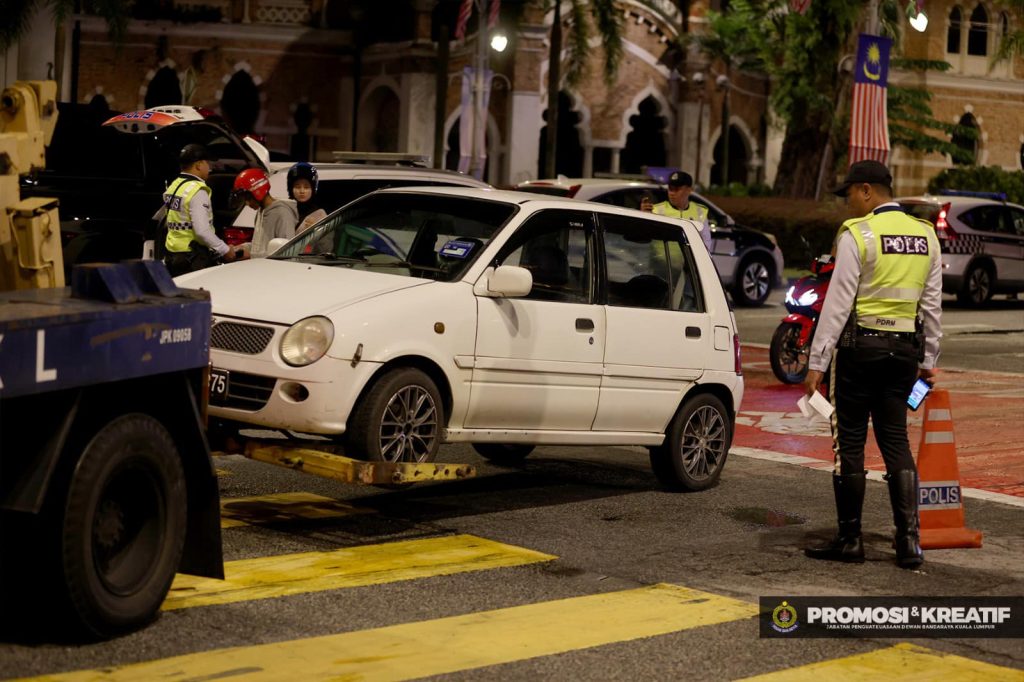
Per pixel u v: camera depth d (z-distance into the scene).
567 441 9.62
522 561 7.98
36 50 29.70
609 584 7.59
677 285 10.39
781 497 10.32
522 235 9.34
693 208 14.73
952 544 8.86
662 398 10.11
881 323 8.27
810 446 12.63
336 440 8.54
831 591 7.66
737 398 10.67
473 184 15.42
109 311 5.85
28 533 5.75
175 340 6.31
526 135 47.38
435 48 45.06
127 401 6.19
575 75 40.56
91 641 6.01
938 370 18.36
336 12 47.72
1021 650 6.73
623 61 50.06
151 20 46.28
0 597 5.97
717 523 9.31
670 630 6.77
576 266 9.70
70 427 5.72
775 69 40.78
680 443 10.27
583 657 6.27
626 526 9.09
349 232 9.70
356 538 8.30
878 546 8.87
